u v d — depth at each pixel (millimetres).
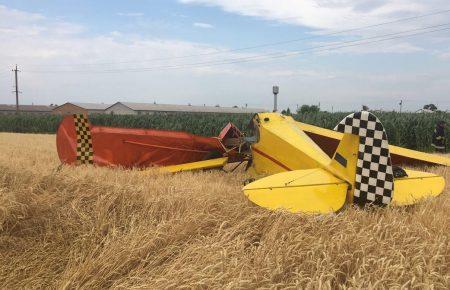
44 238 4840
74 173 6922
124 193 5793
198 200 5539
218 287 3381
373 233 4340
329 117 25469
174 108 73125
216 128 29812
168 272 3705
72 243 4746
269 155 8047
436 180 6547
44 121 47406
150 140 9586
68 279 3910
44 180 6129
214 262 3748
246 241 4441
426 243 4066
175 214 5176
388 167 5305
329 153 10219
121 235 4758
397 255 3816
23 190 5535
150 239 4402
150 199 5629
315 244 3951
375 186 5383
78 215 5219
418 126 21547
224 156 9922
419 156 10062
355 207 5246
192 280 3455
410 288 3322
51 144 20625
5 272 4254
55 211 5320
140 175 7984
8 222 5004
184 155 9805
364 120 5391
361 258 3838
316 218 4645
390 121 21969
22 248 4688
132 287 3604
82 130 9742
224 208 5262
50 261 4453
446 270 3758
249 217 4816
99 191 5801
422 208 5465
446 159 10086
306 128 10023
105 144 9672
